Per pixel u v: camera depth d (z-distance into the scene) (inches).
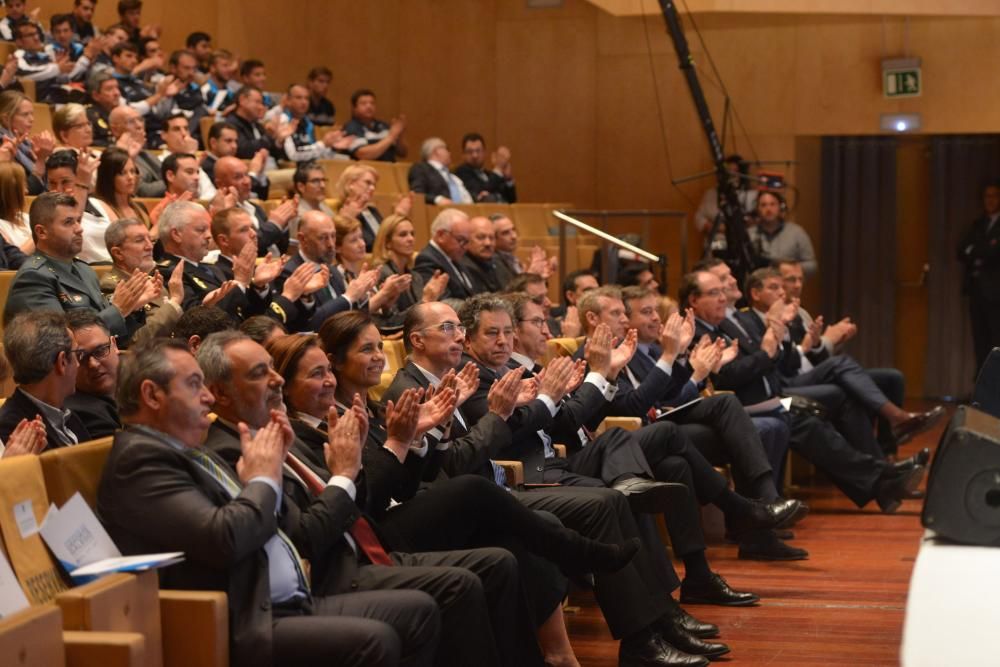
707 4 397.4
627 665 146.3
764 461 196.9
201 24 411.8
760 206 384.8
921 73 411.2
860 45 416.5
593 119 448.1
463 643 116.4
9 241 186.5
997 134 438.9
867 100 416.5
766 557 205.9
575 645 156.9
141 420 107.9
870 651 152.9
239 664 102.4
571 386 166.4
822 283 454.0
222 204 227.1
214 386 116.6
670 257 422.0
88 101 316.2
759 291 267.3
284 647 103.0
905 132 413.7
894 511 247.0
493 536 134.8
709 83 431.5
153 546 102.7
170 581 103.0
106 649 87.2
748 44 427.2
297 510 115.2
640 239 335.9
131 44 332.5
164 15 401.1
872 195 450.0
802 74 422.0
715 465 202.4
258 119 332.2
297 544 113.0
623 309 207.0
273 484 106.9
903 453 319.0
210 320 143.1
